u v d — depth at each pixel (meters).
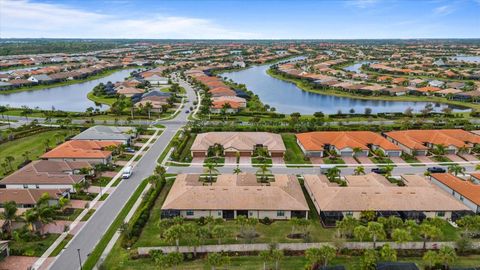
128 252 62.59
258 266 59.66
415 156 112.44
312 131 135.38
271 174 96.50
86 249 63.34
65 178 87.44
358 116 162.75
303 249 63.56
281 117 162.00
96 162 102.50
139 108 169.25
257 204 74.88
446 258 56.28
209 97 198.75
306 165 105.31
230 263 59.97
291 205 74.62
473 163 107.19
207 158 110.38
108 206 79.25
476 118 158.75
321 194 78.88
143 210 75.06
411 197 76.12
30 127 139.00
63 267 58.38
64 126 140.88
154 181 86.44
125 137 121.38
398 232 61.81
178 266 59.50
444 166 104.81
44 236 67.00
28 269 57.59
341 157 111.81
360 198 75.62
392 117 160.12
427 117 160.38
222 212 75.06
